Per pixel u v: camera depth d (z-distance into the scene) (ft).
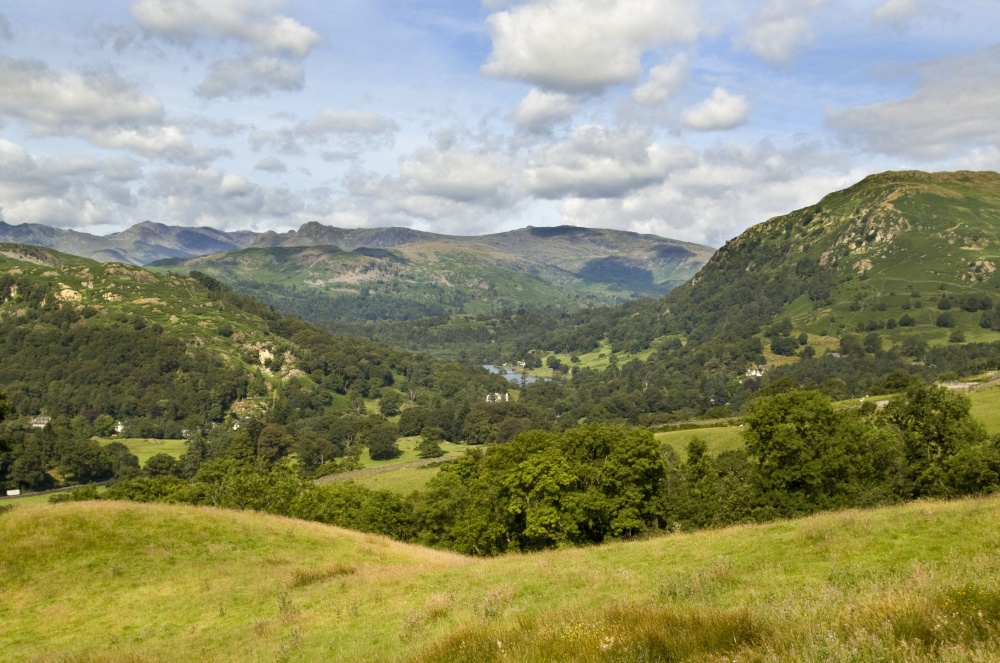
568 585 69.05
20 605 92.73
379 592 84.99
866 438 168.66
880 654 28.17
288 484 281.54
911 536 64.39
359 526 212.84
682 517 185.47
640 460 171.32
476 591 73.97
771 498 160.35
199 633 78.64
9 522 112.98
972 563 48.67
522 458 205.16
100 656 71.26
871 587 43.32
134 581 101.24
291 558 115.55
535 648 37.42
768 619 36.47
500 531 178.50
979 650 26.55
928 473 154.10
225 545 118.01
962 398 171.83
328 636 64.95
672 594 54.03
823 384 553.64
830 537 69.62
